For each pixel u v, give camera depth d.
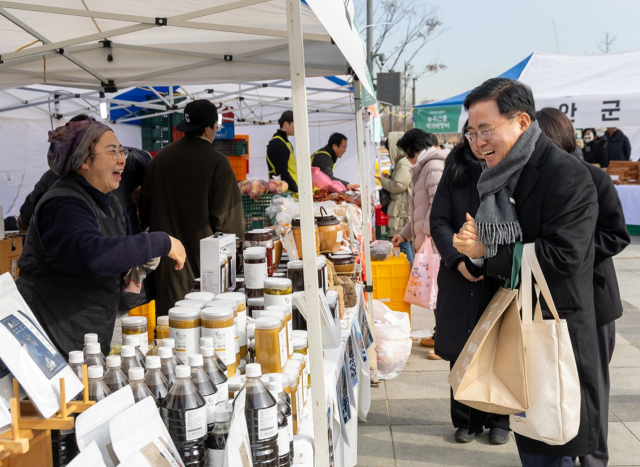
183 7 2.80
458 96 10.01
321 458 1.82
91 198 2.45
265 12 3.03
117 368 1.57
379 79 13.42
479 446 3.89
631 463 3.59
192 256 4.08
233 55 3.69
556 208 2.28
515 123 2.34
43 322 2.35
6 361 1.25
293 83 1.69
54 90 7.50
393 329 5.08
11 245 4.90
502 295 2.25
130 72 3.79
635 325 6.60
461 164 3.37
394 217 8.16
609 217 2.87
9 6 2.35
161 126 9.18
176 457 1.32
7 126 7.41
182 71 3.94
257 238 3.31
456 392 2.17
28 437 1.28
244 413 1.46
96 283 2.41
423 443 3.94
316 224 3.62
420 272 5.20
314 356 1.81
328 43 3.66
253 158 11.65
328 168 7.19
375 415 4.41
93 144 2.38
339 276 3.56
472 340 2.23
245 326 2.15
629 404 4.48
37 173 7.92
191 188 4.05
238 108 9.48
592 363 2.34
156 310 4.05
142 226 4.33
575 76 9.50
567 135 3.04
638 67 9.23
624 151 14.45
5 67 3.42
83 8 2.80
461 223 3.38
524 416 2.20
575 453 2.32
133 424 1.27
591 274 2.39
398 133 8.46
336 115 11.45
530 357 2.18
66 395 1.34
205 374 1.62
